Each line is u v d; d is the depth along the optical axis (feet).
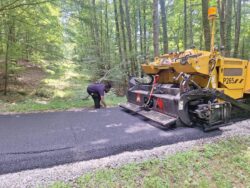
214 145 11.73
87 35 54.29
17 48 28.50
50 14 29.27
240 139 12.60
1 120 17.47
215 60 13.96
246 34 55.83
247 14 58.70
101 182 8.43
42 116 18.86
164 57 16.94
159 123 13.96
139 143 12.00
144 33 58.13
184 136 13.03
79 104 24.27
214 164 9.89
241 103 15.83
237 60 15.30
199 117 13.65
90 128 14.97
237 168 9.55
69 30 42.01
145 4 56.24
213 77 14.29
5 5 23.97
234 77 15.24
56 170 9.34
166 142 12.28
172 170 9.31
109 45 47.06
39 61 36.50
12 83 34.12
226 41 37.37
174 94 14.98
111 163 9.90
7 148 11.44
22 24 27.07
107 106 23.56
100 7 50.44
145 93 17.46
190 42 54.24
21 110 21.29
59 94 31.68
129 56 40.27
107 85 24.26
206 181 8.57
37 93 31.01
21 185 8.29
